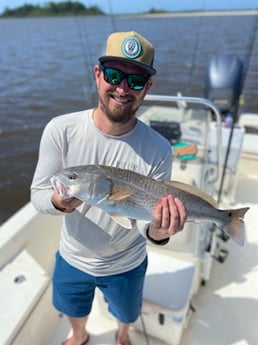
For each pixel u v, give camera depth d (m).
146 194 1.30
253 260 2.69
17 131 8.65
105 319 2.14
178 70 10.40
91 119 1.37
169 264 2.09
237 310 2.23
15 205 6.13
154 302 1.83
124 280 1.58
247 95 7.50
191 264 2.09
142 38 1.27
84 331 1.90
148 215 1.31
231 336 2.06
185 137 2.59
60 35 27.48
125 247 1.52
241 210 1.45
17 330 1.67
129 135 1.37
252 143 3.78
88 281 1.59
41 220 2.38
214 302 2.29
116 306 1.69
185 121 2.69
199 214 1.37
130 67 1.25
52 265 2.42
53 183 1.26
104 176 1.26
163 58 11.83
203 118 2.68
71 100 10.64
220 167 2.63
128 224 1.30
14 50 20.27
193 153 2.40
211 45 13.77
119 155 1.38
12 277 1.93
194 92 8.48
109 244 1.48
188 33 16.95
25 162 7.29
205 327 2.11
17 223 2.25
